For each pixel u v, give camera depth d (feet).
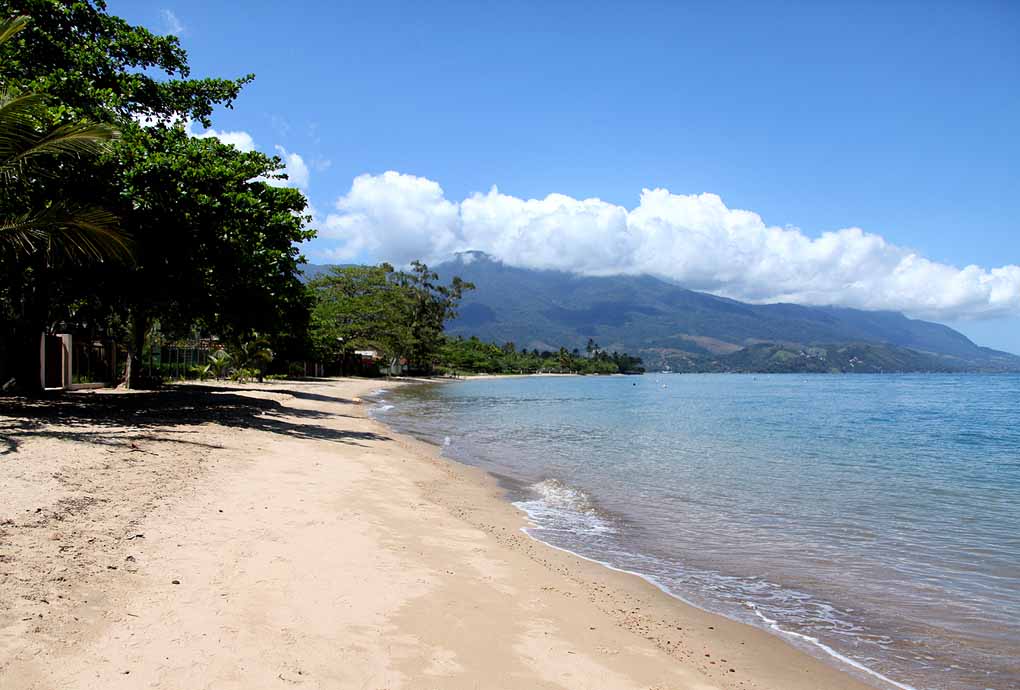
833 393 244.22
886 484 45.73
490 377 422.82
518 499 39.19
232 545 21.88
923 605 21.90
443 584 20.52
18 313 68.18
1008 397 205.36
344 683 13.41
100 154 49.44
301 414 78.69
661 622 19.75
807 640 18.92
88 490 26.53
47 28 64.39
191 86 78.23
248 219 65.62
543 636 17.33
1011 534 31.50
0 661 12.58
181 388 98.58
